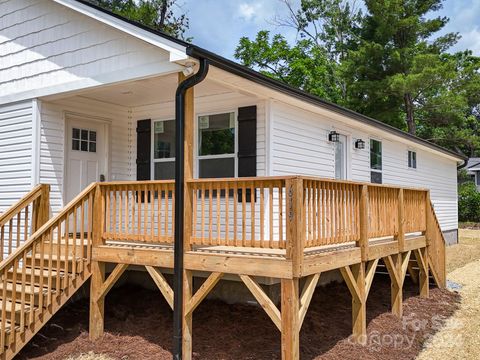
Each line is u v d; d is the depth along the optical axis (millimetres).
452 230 17672
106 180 8266
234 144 7512
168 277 7246
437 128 26266
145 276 7715
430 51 22828
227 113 7621
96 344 5691
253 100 7336
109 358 5332
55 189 7488
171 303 5340
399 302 7277
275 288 6617
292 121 7867
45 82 7301
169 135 8219
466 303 8594
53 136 7523
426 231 8773
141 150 8492
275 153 7320
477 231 23312
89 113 8023
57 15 7207
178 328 5141
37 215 6953
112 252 5828
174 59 5258
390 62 22516
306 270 4719
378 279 9828
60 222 5656
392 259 7359
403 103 24203
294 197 4590
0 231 6465
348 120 9375
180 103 5367
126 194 5836
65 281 5672
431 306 8109
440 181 16516
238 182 5008
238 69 5602
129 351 5453
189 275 5285
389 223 7031
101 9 6074
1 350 5152
